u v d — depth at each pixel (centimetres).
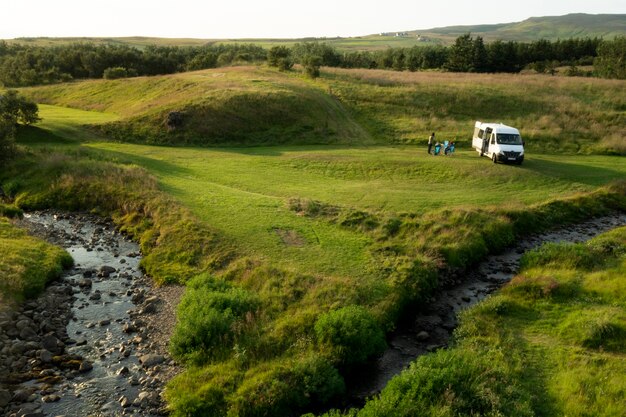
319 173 3512
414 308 1778
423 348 1532
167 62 9244
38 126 4203
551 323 1636
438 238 2259
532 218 2662
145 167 3388
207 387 1245
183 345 1423
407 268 1936
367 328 1450
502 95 5497
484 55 8738
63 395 1248
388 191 3052
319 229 2352
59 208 2766
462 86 5825
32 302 1698
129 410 1205
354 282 1797
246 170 3512
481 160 3766
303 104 5081
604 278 1911
